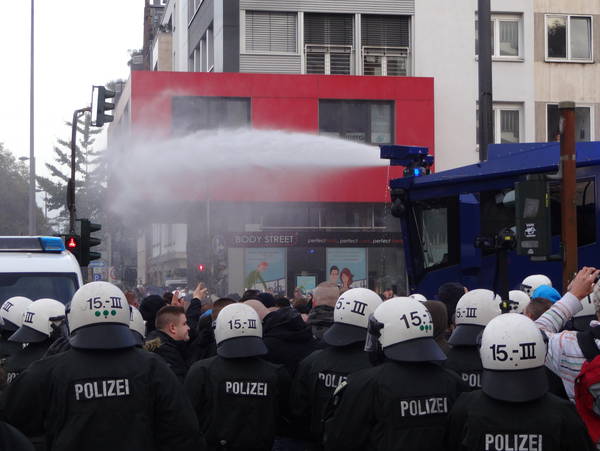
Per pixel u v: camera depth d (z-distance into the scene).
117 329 4.93
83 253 19.64
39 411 4.90
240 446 6.49
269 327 7.39
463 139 32.16
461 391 5.16
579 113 32.72
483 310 6.00
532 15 32.44
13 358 7.09
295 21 31.97
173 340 7.71
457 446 4.68
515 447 4.42
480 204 13.64
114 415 4.80
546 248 7.80
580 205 12.39
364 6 31.95
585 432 4.45
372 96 31.34
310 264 31.22
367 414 5.08
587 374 4.53
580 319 5.80
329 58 32.06
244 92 30.88
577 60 32.62
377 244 31.31
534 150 13.01
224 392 6.52
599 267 12.17
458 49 32.25
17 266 13.27
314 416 6.20
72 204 22.28
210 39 35.28
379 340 5.14
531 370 4.44
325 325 7.64
